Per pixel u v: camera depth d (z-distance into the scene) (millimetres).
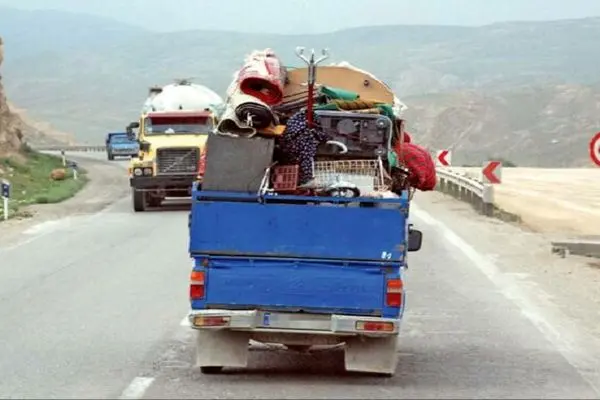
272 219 14633
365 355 15094
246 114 15320
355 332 14516
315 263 14617
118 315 20672
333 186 14922
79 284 24812
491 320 20484
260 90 16828
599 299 23141
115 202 52969
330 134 15898
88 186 66750
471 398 13992
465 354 17312
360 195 14953
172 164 46750
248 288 14664
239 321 14578
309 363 16594
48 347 17531
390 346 15070
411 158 17328
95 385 14641
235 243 14664
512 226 38688
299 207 14578
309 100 15711
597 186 62344
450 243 33188
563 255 30656
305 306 14617
